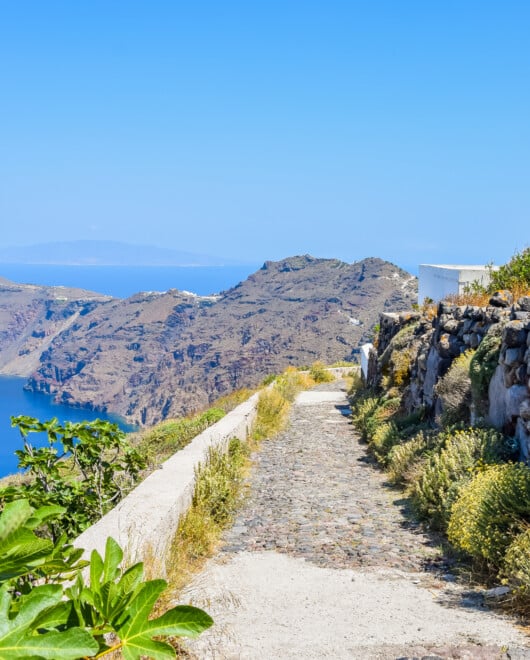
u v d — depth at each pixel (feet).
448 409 40.75
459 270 66.44
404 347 65.46
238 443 46.98
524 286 46.24
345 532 29.76
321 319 520.42
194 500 29.50
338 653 16.61
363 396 76.74
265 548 27.40
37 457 23.11
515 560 20.33
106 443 25.71
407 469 39.17
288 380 104.47
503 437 31.68
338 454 51.78
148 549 19.24
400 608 20.22
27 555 5.89
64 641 5.45
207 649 16.85
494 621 18.65
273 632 18.21
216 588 22.07
